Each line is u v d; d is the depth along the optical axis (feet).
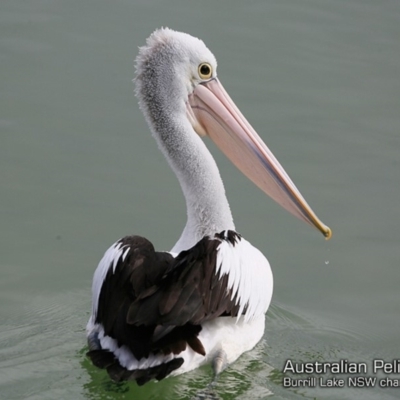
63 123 54.39
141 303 30.66
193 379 32.89
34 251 44.91
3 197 48.44
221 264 32.94
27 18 64.18
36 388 32.42
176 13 65.98
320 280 44.29
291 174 51.42
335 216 48.70
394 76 60.34
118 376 30.37
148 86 37.81
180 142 37.47
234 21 65.46
